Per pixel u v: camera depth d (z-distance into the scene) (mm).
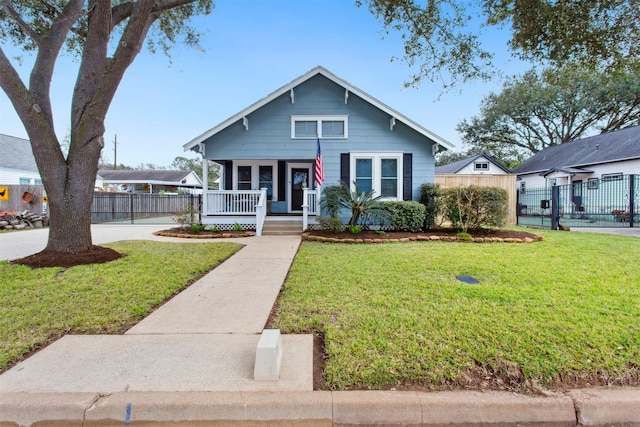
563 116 27766
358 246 7738
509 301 3645
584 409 2021
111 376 2303
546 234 9734
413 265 5512
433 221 10281
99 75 6207
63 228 5973
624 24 5516
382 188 10953
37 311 3496
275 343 2336
